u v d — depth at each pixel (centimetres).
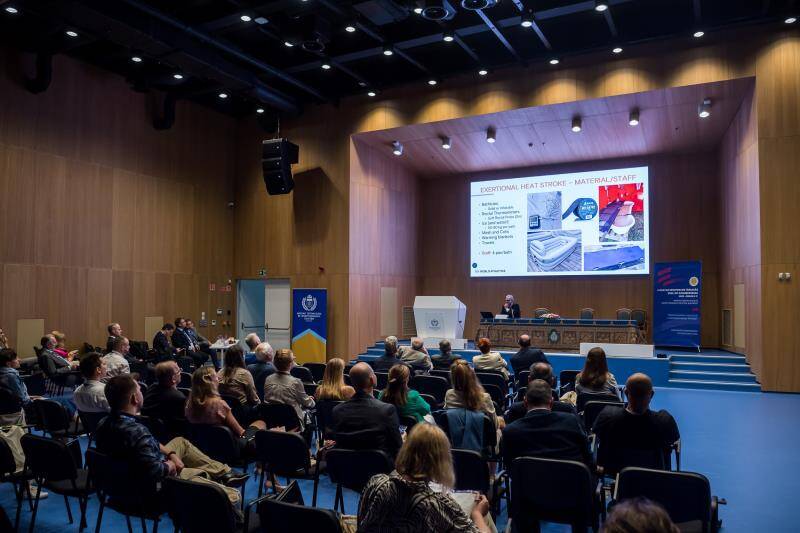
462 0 891
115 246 1334
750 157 1150
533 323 1367
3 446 437
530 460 346
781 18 1054
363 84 1375
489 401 486
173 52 1105
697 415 892
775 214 1080
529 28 1183
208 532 321
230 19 1052
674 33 1119
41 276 1187
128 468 364
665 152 1538
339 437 423
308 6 992
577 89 1227
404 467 240
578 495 338
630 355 1216
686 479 304
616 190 1573
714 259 1505
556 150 1538
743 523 473
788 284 1070
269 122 1570
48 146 1212
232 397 563
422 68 1278
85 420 555
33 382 861
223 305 1598
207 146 1574
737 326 1298
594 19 1149
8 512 486
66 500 462
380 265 1591
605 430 403
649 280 1553
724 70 1116
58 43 1147
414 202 1773
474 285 1753
